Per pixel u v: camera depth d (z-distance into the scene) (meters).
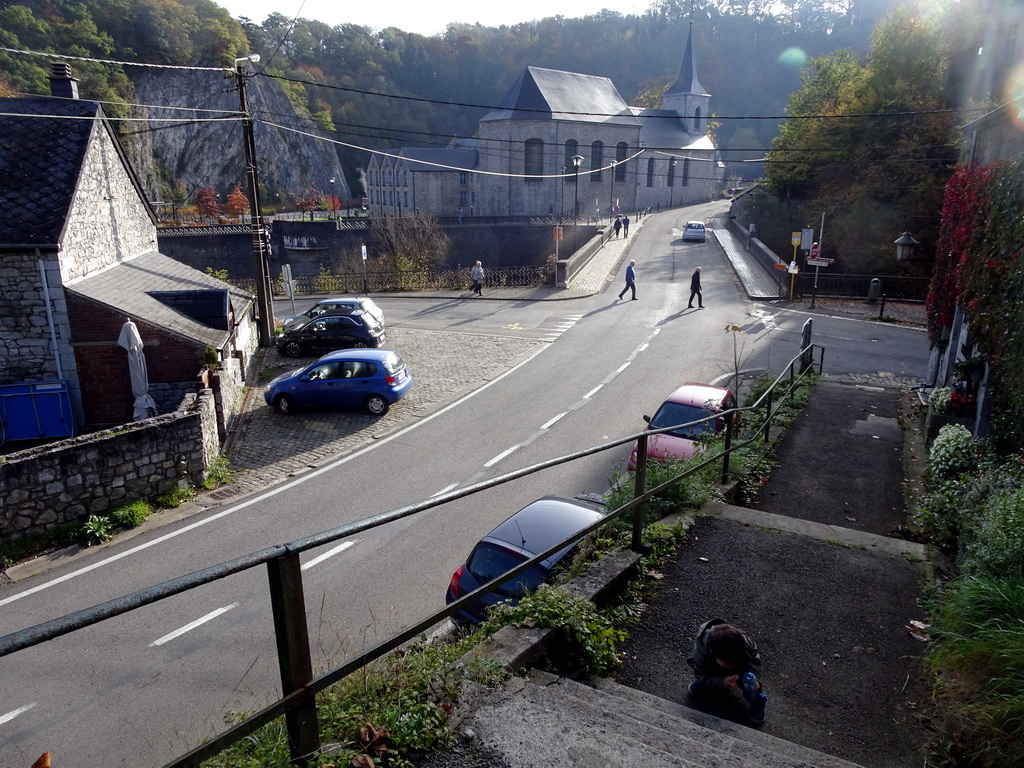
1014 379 9.34
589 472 14.20
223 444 16.72
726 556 6.38
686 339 25.84
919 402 16.06
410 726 3.12
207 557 11.49
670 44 134.75
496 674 3.73
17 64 66.50
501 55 135.00
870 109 44.06
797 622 5.32
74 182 18.75
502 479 4.10
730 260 43.22
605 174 79.56
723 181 98.25
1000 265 10.48
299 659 2.68
